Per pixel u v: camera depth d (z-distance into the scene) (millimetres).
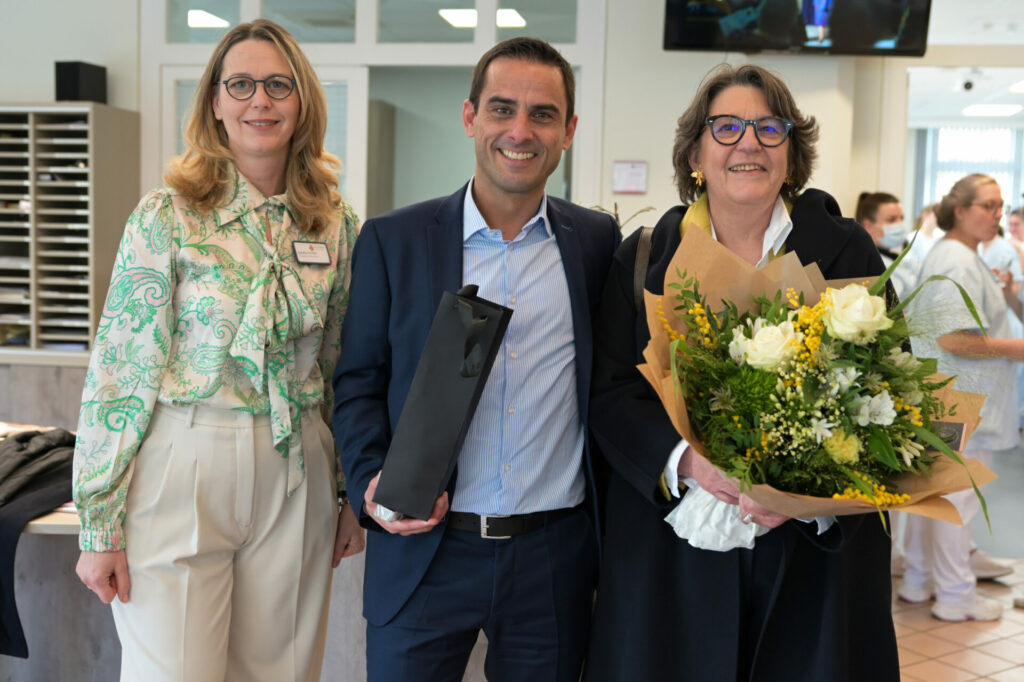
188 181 1771
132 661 1775
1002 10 6930
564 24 5359
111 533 1725
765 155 1684
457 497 1729
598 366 1789
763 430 1428
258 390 1763
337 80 5480
